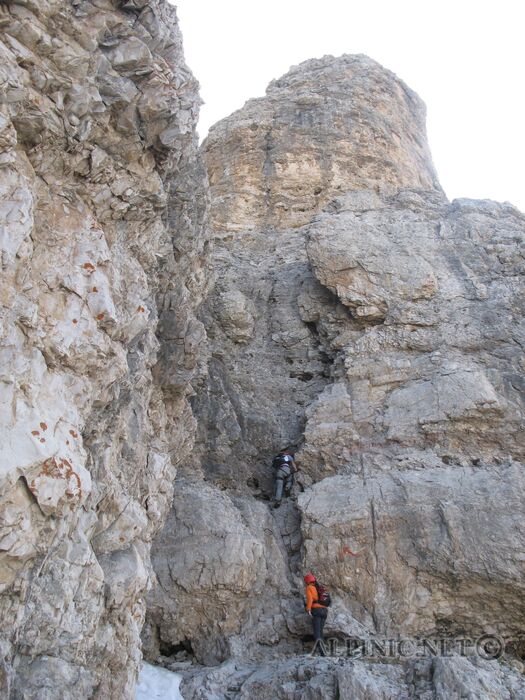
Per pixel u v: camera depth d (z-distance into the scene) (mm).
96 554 8828
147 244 10359
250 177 22234
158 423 11820
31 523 7027
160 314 11789
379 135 23078
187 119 10023
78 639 7656
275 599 12727
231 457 15086
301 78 24922
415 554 12438
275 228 21203
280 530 13812
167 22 9883
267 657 12062
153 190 9945
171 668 11938
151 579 9969
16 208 7535
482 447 13609
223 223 21359
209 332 16766
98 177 9133
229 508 13539
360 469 13797
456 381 14102
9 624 6965
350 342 15781
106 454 9086
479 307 15359
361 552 12633
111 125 9086
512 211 17469
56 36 8219
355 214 17516
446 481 13031
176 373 12250
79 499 7527
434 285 15688
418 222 17125
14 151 7781
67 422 7750
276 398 16094
